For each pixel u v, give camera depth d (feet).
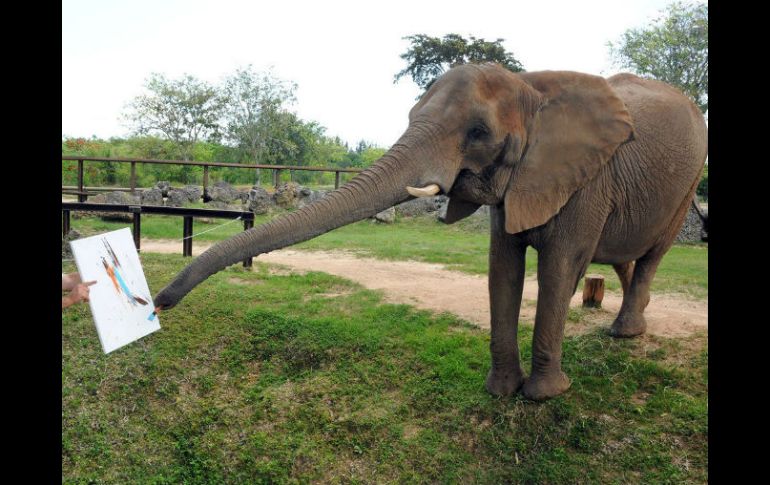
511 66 99.81
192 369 19.42
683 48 82.99
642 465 14.30
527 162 14.02
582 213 14.83
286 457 15.89
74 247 11.03
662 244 19.45
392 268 33.94
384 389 17.98
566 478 14.28
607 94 14.38
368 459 15.66
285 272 31.81
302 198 60.08
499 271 15.89
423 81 103.40
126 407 18.02
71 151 105.29
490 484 14.49
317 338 20.57
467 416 16.25
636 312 20.03
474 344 20.13
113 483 15.78
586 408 16.11
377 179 13.07
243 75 111.45
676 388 16.99
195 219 52.39
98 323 10.96
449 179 13.32
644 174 16.03
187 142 109.19
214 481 15.70
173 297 12.01
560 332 15.72
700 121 18.67
